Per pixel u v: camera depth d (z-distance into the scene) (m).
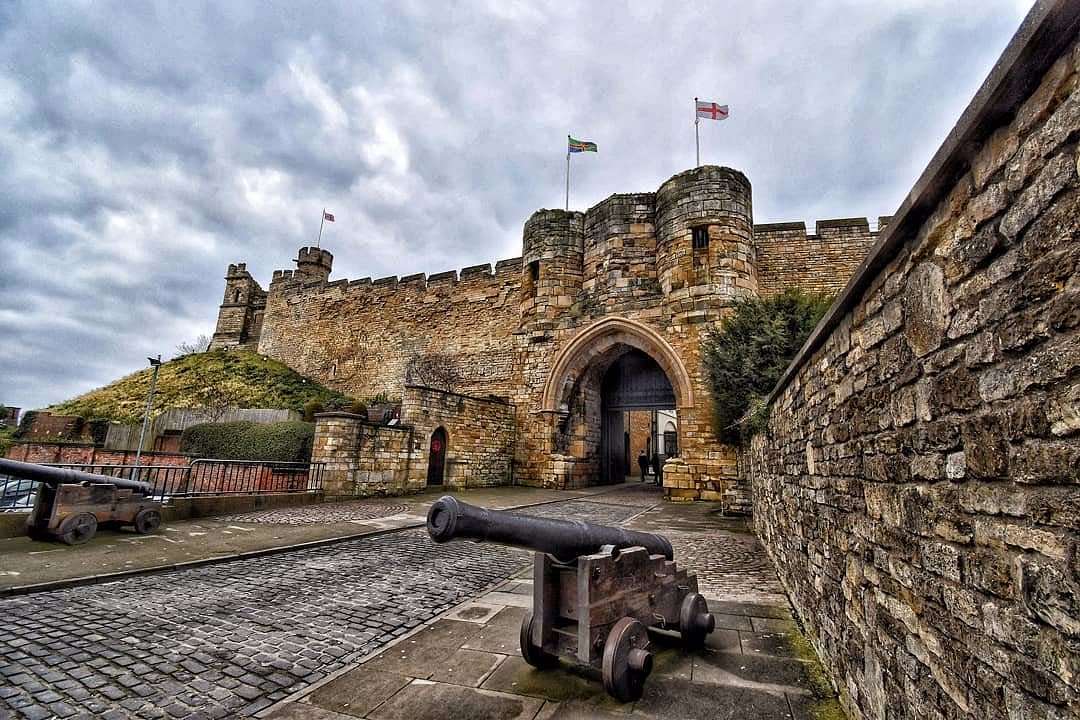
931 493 1.85
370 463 13.14
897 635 2.12
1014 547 1.36
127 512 7.34
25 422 20.47
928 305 1.89
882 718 2.24
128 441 20.03
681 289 15.16
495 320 22.69
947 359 1.75
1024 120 1.35
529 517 3.10
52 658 3.38
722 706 2.83
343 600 4.86
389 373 25.09
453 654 3.59
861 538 2.62
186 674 3.22
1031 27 1.21
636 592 3.25
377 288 26.75
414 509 11.23
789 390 4.94
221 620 4.24
